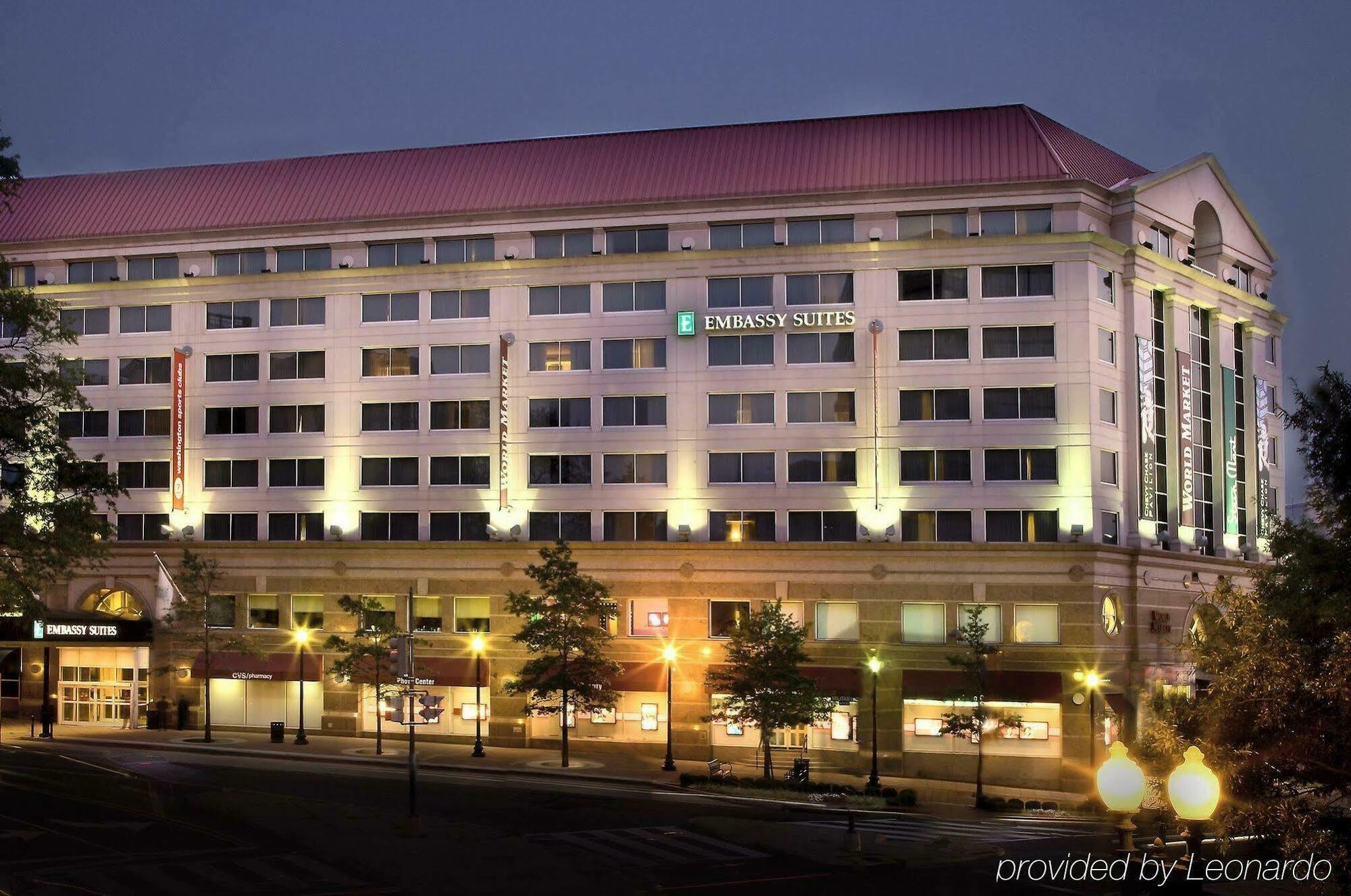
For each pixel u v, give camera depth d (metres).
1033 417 63.59
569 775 55.28
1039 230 64.62
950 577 63.00
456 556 68.06
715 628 65.06
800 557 64.31
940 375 64.44
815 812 48.56
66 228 75.38
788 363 65.94
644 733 65.44
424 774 55.53
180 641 71.25
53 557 43.56
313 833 39.06
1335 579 23.28
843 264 65.44
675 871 35.47
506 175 71.81
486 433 68.94
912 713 62.72
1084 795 57.59
